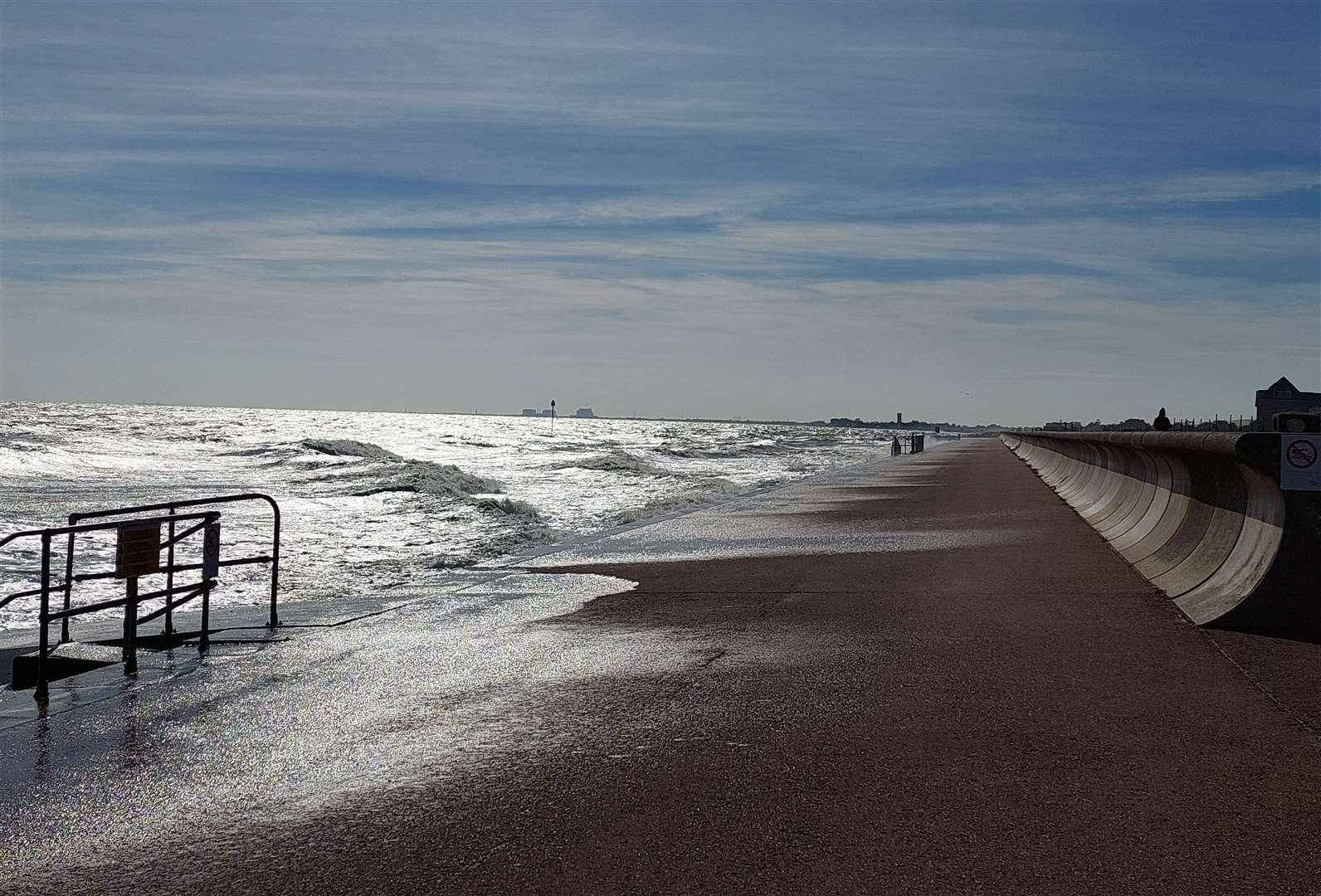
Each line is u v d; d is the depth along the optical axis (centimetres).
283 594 1518
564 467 6103
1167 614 966
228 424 15762
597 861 450
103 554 2095
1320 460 854
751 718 663
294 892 427
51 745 641
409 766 587
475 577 1349
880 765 566
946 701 690
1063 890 411
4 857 470
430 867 448
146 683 798
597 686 759
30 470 5197
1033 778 539
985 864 437
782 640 902
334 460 6134
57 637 1113
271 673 823
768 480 4647
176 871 450
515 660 853
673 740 621
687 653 862
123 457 6244
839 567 1359
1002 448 8319
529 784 551
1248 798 505
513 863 450
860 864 439
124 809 528
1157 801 503
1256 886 412
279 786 559
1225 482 1006
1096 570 1262
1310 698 679
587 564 1445
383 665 842
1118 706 668
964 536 1688
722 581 1261
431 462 6397
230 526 2566
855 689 728
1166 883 416
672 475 5325
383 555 1983
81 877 447
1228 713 648
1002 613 995
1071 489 2438
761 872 435
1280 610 872
